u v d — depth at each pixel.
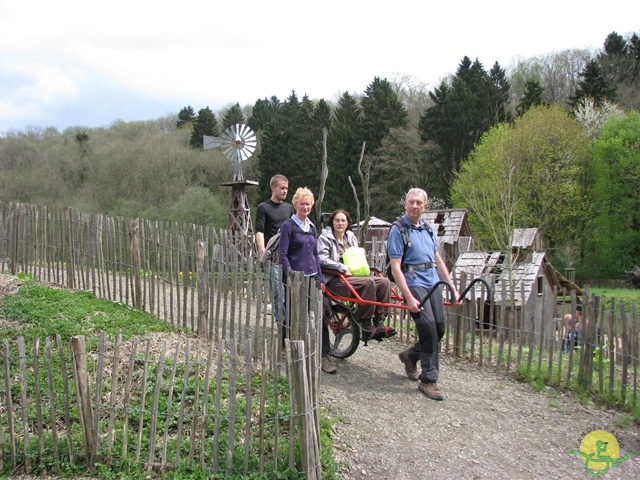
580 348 6.57
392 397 6.08
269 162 48.41
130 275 7.89
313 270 6.32
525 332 7.19
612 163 36.78
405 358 6.64
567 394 6.52
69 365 5.82
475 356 7.75
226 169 47.44
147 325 7.15
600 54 53.34
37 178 47.59
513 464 4.87
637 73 51.16
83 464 4.31
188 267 7.09
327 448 4.71
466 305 7.76
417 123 50.69
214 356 6.20
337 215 6.72
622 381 6.15
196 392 4.30
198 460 4.31
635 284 34.28
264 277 6.38
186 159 46.69
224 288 6.58
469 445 5.14
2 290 8.34
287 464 4.26
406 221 6.07
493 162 32.44
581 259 38.41
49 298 7.89
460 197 36.78
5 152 50.44
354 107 50.16
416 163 44.47
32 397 5.23
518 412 5.95
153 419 4.25
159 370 4.30
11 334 6.68
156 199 44.62
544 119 35.72
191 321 7.04
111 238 8.16
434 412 5.78
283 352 6.35
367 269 6.55
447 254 26.19
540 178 34.31
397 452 4.92
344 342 8.37
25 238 9.30
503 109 45.34
